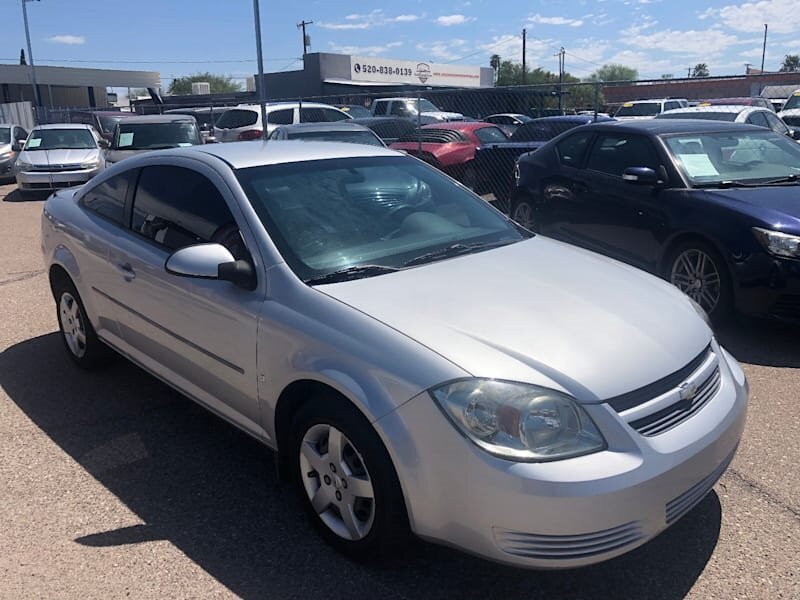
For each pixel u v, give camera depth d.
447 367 2.51
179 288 3.53
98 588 2.75
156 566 2.88
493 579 2.80
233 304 3.22
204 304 3.38
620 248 6.61
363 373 2.65
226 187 3.53
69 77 45.97
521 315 2.82
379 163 4.05
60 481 3.53
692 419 2.70
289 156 3.85
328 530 2.95
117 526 3.15
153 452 3.83
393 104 21.45
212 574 2.83
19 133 18.42
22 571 2.85
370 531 2.74
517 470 2.36
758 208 5.39
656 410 2.59
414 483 2.53
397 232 3.56
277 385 3.03
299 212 3.44
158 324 3.79
